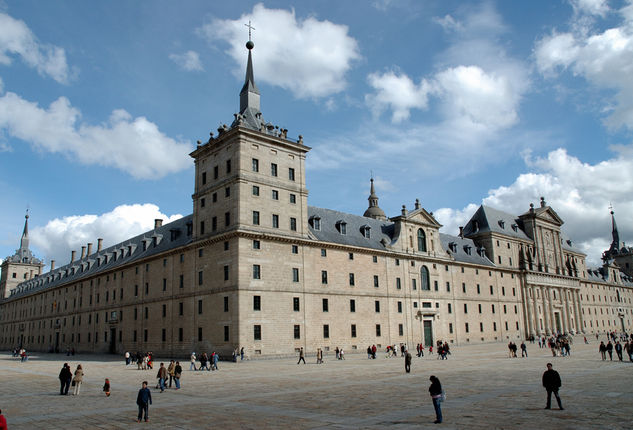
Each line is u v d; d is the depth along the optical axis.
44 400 27.69
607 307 147.12
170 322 69.12
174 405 24.83
